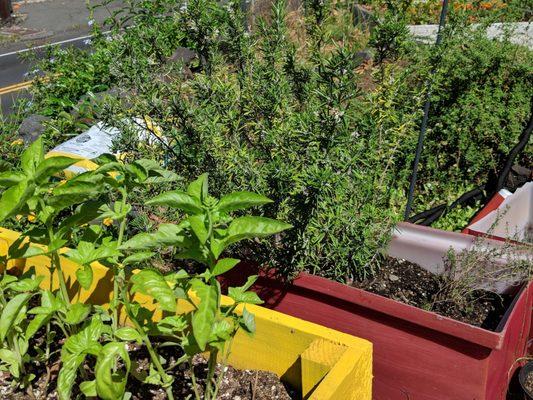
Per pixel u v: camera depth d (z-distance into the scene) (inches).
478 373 104.5
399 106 133.2
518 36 249.9
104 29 530.6
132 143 127.9
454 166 190.1
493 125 187.3
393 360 112.3
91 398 93.4
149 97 124.6
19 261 117.6
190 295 98.3
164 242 79.7
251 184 116.6
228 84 125.4
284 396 95.7
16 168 147.4
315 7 134.6
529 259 120.6
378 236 124.3
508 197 148.0
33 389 100.4
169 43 232.4
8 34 578.2
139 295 102.7
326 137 112.4
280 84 126.9
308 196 109.1
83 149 155.5
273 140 117.7
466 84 193.5
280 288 120.6
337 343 90.0
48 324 98.9
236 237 78.1
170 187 128.3
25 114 213.0
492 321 116.6
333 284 113.2
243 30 138.6
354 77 113.7
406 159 171.8
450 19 153.3
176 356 105.1
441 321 103.7
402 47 128.3
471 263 120.2
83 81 231.5
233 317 89.0
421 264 130.0
